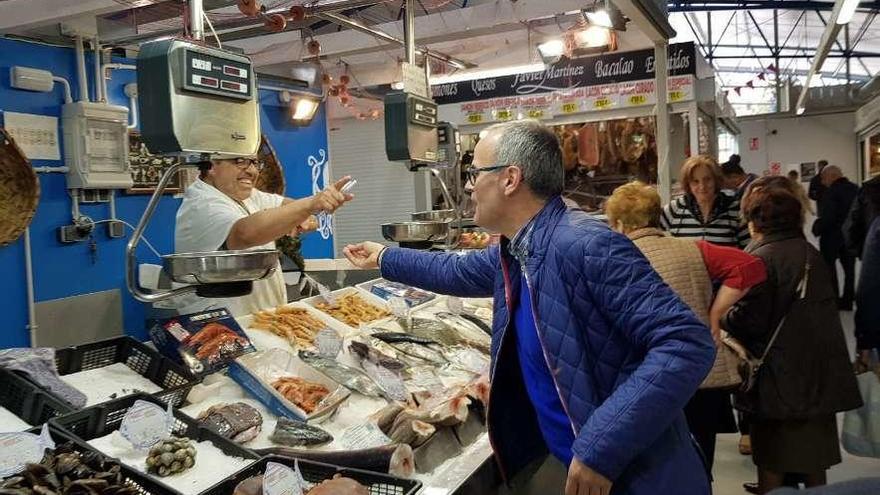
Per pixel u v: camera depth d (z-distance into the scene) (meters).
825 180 8.75
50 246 4.28
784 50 18.73
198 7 1.96
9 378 1.78
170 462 1.62
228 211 2.60
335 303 3.10
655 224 3.02
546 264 1.69
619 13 4.29
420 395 2.26
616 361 1.65
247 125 1.99
